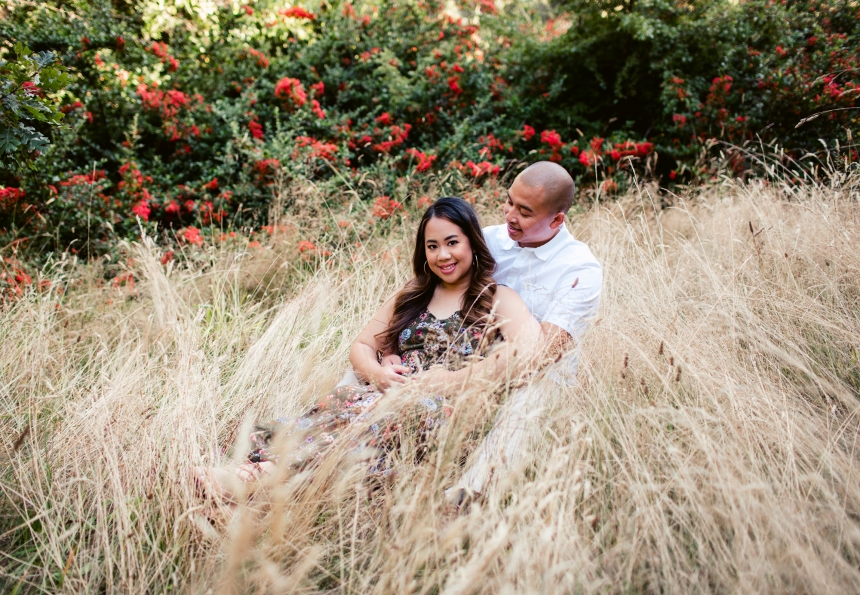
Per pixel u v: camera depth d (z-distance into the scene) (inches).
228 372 125.9
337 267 161.9
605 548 76.3
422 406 88.9
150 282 147.7
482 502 80.8
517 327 99.6
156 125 213.8
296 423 90.7
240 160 205.9
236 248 176.4
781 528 69.9
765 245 139.3
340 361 124.0
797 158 203.3
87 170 192.9
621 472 84.4
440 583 68.1
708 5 220.2
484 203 185.5
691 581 70.4
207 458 91.8
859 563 73.5
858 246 129.9
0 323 128.5
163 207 194.7
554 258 112.0
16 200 175.2
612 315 112.4
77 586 76.6
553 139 213.5
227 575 65.7
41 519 81.3
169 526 82.0
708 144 196.9
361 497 82.3
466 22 268.4
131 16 226.4
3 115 116.4
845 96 198.7
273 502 77.7
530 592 61.2
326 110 226.1
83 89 198.5
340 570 76.9
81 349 134.8
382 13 251.8
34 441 93.8
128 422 97.3
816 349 114.0
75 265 164.9
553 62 241.9
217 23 243.9
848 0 224.2
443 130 224.7
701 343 105.5
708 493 78.5
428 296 109.0
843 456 83.9
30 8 206.1
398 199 192.7
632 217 180.2
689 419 84.1
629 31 219.3
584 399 98.8
